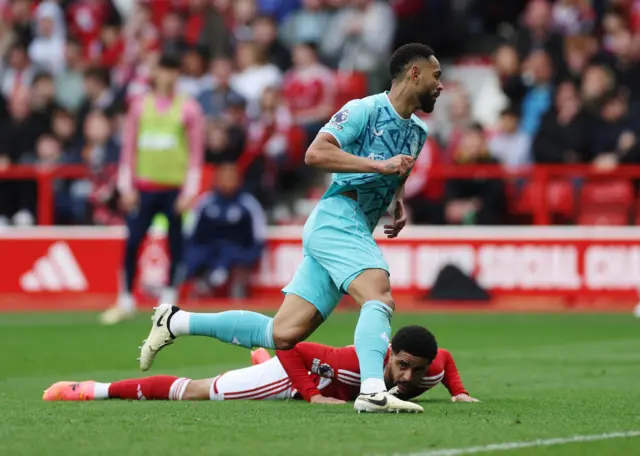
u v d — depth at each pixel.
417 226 64.06
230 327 25.84
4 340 47.41
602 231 62.19
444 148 69.25
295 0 79.12
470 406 26.05
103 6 79.75
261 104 66.38
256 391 26.75
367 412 24.19
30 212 66.44
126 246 55.09
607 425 22.75
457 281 63.53
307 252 25.75
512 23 78.94
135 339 47.81
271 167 66.06
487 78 75.81
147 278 65.19
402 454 19.09
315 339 47.84
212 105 67.56
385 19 72.50
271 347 25.86
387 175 25.33
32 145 69.12
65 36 78.44
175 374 35.84
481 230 63.34
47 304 66.00
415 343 25.14
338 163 24.69
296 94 67.81
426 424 22.47
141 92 69.25
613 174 61.47
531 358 40.34
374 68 71.56
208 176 64.81
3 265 66.38
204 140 65.00
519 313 60.66
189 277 63.88
